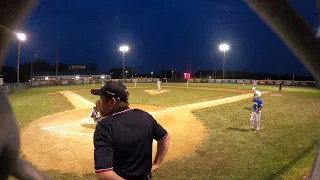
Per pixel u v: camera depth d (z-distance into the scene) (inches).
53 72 3526.1
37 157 371.6
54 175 309.9
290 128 539.5
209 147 421.7
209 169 330.3
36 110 768.3
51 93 1317.7
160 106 866.8
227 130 530.9
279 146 418.6
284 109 780.6
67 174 313.9
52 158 368.5
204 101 978.1
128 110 92.7
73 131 522.9
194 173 318.7
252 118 526.0
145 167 89.6
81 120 624.7
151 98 1074.7
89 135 490.9
